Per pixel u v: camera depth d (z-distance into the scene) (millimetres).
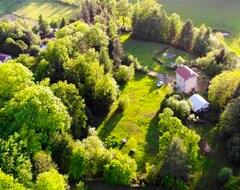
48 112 76812
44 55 118000
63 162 78938
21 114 74500
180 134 84625
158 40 154875
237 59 127875
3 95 84688
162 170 79562
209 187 84062
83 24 137000
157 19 153625
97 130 101938
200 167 89000
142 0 171250
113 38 137875
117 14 171000
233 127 93000
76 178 78938
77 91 95750
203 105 105312
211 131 99688
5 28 152375
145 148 95375
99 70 106938
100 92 105062
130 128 102562
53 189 64875
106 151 82062
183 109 102500
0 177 60844
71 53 116438
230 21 189375
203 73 127250
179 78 117625
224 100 102625
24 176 65812
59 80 104500
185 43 146875
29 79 88938
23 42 150250
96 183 80438
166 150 79250
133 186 81375
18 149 68938
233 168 88562
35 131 76062
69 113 90188
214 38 145750
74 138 89750
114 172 79188
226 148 93125
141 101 114000
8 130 75500
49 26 183125
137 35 157000
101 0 173500
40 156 72375
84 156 77562
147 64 137250
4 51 148625
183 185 78750
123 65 126812
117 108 110062
